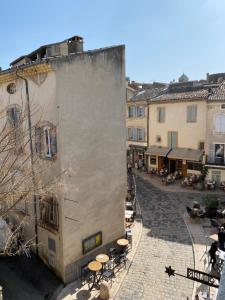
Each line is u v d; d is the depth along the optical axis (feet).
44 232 44.91
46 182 40.27
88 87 43.52
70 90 40.75
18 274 43.29
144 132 104.17
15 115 46.55
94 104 44.83
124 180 52.13
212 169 83.25
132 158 112.98
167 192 82.28
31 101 43.04
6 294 38.50
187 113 90.02
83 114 43.11
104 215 48.37
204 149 85.56
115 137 49.37
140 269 44.06
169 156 93.09
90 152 44.78
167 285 40.04
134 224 60.64
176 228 58.13
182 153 91.15
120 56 48.98
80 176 43.32
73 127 41.65
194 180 87.45
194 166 91.35
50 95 40.06
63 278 41.50
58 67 38.70
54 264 43.50
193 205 67.56
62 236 41.09
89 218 45.39
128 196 71.67
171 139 95.45
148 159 104.73
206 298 35.94
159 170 101.40
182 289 39.01
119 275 42.70
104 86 46.37
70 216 41.98
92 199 45.73
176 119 93.09
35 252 47.85
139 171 107.34
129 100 108.47
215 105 80.43
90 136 44.57
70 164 41.57
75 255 43.27
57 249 42.45
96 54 44.37
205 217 63.05
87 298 37.86
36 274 43.47
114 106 48.67
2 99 48.93
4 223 40.81
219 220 60.90
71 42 47.06
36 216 46.06
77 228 43.32
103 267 43.27
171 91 101.24
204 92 88.17
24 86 44.32
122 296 38.09
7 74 45.55
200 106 86.69
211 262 43.27
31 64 40.11
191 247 50.19
